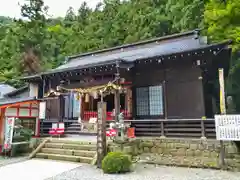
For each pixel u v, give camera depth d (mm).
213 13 12516
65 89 11625
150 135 9922
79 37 36969
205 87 10484
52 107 13680
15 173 6254
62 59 33125
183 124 9531
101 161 6840
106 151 7172
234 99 17094
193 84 9844
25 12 34781
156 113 10633
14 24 39250
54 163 7512
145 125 10156
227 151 7207
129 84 11344
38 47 31656
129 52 15102
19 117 10008
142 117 10953
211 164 6941
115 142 7773
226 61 11484
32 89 15289
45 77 13188
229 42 8820
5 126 9117
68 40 37906
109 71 11406
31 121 10648
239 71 16188
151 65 10914
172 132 9672
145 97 11008
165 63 10594
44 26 35719
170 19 26328
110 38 32562
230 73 15805
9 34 33969
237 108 16750
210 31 12844
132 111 11156
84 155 7859
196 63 9781
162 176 5816
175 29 24000
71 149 8445
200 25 17594
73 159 7789
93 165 7098
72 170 6531
